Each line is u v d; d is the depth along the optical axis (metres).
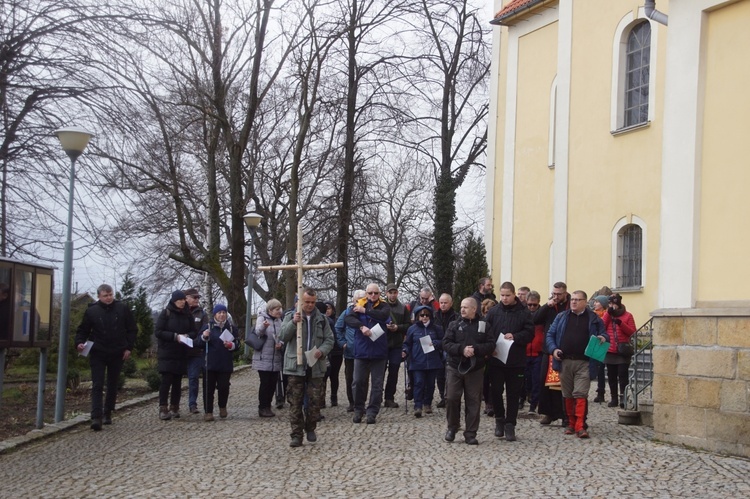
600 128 21.45
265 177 39.75
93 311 13.35
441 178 34.16
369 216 36.97
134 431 13.02
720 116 11.16
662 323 11.20
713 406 10.46
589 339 11.52
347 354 14.87
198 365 14.75
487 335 11.19
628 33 21.00
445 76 36.59
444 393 15.49
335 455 10.50
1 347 12.21
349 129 34.75
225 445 11.41
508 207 26.23
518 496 8.08
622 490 8.29
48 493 8.69
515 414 11.47
